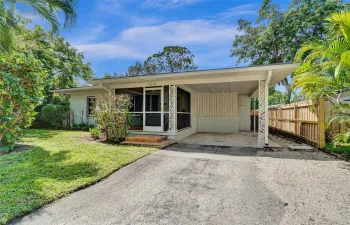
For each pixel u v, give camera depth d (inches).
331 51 190.1
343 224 88.4
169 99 325.1
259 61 656.4
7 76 177.3
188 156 210.2
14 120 194.4
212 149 251.3
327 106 280.2
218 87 385.7
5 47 206.4
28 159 178.2
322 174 151.1
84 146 242.7
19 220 89.4
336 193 118.9
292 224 88.8
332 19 195.5
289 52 574.6
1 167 155.3
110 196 116.4
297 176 147.6
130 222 90.6
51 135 337.4
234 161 190.4
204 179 143.9
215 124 481.7
